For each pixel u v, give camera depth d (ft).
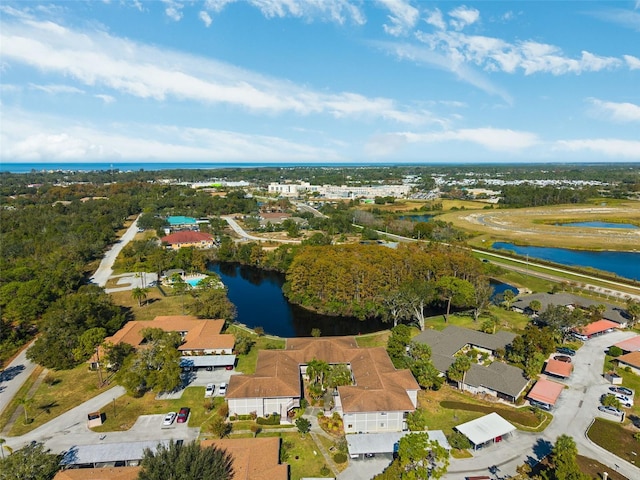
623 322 362.53
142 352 265.75
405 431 220.64
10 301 354.95
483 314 399.24
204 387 266.57
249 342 323.57
